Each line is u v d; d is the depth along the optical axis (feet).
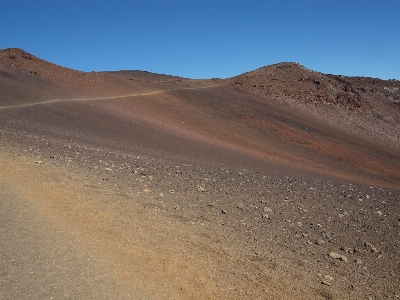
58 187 26.91
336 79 220.43
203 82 179.01
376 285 21.24
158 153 62.64
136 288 16.15
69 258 17.35
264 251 23.24
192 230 24.23
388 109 210.59
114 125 83.46
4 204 21.79
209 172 47.80
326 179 65.87
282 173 62.95
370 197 45.98
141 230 22.25
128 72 268.00
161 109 116.98
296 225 29.60
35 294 14.53
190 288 17.17
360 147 129.70
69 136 62.95
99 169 36.73
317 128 138.92
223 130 109.50
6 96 88.02
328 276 21.13
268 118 131.95
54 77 121.19
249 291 18.04
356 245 27.12
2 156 32.55
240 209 31.37
